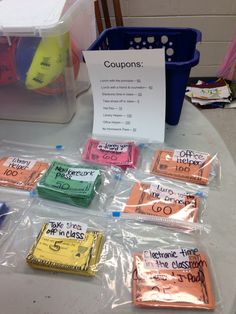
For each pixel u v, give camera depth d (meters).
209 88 2.08
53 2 0.67
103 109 0.69
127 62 0.62
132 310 0.39
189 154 0.62
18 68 0.68
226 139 1.75
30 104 0.76
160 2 1.92
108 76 0.65
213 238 0.48
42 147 0.68
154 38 0.79
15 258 0.46
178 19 1.99
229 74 2.06
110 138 0.69
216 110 1.98
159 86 0.64
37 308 0.40
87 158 0.63
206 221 0.50
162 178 0.58
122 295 0.41
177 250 0.46
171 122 0.73
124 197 0.55
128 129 0.69
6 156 0.65
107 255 0.46
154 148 0.66
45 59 0.63
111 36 0.79
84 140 0.70
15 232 0.50
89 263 0.44
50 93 0.73
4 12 0.63
